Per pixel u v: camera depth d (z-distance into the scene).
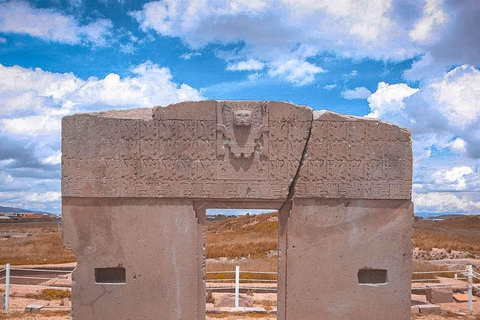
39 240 29.55
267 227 37.16
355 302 6.78
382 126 6.85
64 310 10.21
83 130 6.70
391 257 6.83
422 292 13.02
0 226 57.19
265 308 10.77
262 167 6.75
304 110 6.78
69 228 6.70
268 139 6.75
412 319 9.93
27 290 12.53
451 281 14.47
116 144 6.71
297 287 6.79
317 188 6.77
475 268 16.66
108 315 6.68
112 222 6.71
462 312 10.66
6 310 10.20
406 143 6.86
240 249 23.94
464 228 43.41
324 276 6.80
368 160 6.83
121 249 6.70
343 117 6.82
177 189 6.72
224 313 10.02
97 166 6.68
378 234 6.84
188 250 6.73
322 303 6.78
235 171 6.74
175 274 6.70
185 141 6.74
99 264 6.69
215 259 21.56
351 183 6.80
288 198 6.84
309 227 6.82
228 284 13.36
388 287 6.80
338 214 6.83
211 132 6.75
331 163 6.80
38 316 9.72
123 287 6.68
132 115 6.80
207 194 6.72
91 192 6.66
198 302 6.78
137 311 6.68
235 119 6.62
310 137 6.77
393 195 6.81
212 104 6.76
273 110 6.76
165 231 6.73
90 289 6.68
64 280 14.00
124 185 6.69
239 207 6.93
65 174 6.68
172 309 6.70
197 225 6.80
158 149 6.73
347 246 6.83
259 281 14.04
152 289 6.69
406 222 6.85
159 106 6.75
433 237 30.06
